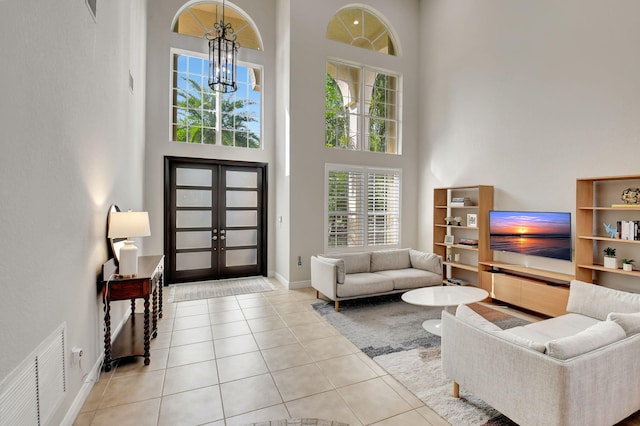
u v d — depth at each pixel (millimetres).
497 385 1870
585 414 1617
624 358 1799
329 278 4203
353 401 2244
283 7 5590
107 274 2686
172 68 5449
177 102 5496
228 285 5410
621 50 3389
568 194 3865
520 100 4426
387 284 4375
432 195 6031
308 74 5402
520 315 4020
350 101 5973
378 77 6234
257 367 2713
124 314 3654
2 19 1306
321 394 2330
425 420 2041
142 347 2893
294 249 5301
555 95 4004
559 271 3971
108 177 2930
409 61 6316
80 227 2211
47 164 1709
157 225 5254
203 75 5688
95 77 2529
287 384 2457
